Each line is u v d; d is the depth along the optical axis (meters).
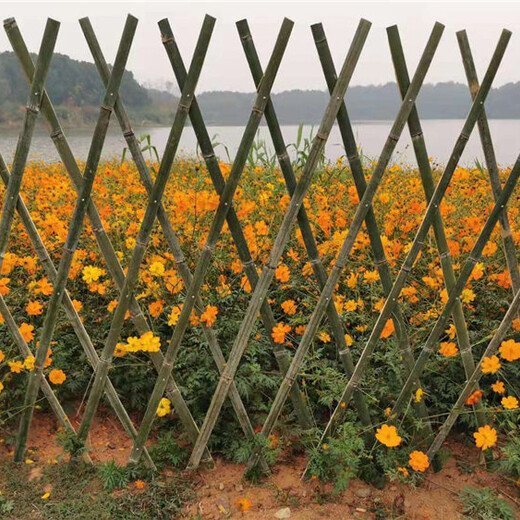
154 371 2.78
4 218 2.06
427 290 2.93
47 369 2.70
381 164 1.92
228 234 3.17
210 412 2.25
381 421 2.42
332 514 2.14
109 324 2.99
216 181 1.97
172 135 1.86
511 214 3.69
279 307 3.19
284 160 1.94
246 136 1.88
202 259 2.04
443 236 2.09
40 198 4.40
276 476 2.35
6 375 2.51
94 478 2.31
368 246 3.23
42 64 1.83
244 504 2.13
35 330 2.95
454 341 2.74
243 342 2.14
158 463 2.37
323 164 4.83
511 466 2.20
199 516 2.12
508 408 2.19
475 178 5.03
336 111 1.85
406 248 3.06
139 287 3.07
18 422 2.64
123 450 2.52
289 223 1.98
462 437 2.61
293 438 2.53
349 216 3.79
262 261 3.08
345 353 2.24
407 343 2.23
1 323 2.75
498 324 2.75
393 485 2.29
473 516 2.12
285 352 2.24
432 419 2.59
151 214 1.97
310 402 2.56
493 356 2.13
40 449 2.52
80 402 2.82
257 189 4.51
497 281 2.96
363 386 2.49
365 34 1.78
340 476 2.16
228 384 2.20
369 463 2.30
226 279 3.12
